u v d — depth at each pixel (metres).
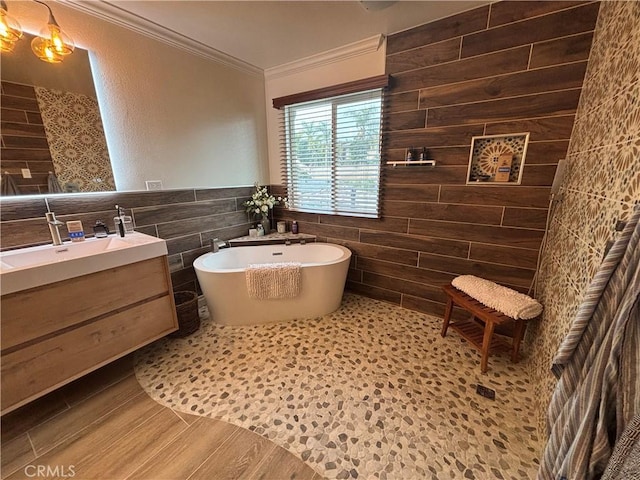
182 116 2.24
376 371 1.72
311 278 2.26
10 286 1.16
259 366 1.78
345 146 2.54
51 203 1.63
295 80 2.69
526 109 1.70
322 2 1.67
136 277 1.65
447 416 1.40
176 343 2.03
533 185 1.77
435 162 2.09
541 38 1.60
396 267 2.49
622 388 0.65
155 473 1.15
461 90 1.89
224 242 2.72
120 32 1.82
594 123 1.28
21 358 1.24
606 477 0.63
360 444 1.26
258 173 3.00
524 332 1.93
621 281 0.69
